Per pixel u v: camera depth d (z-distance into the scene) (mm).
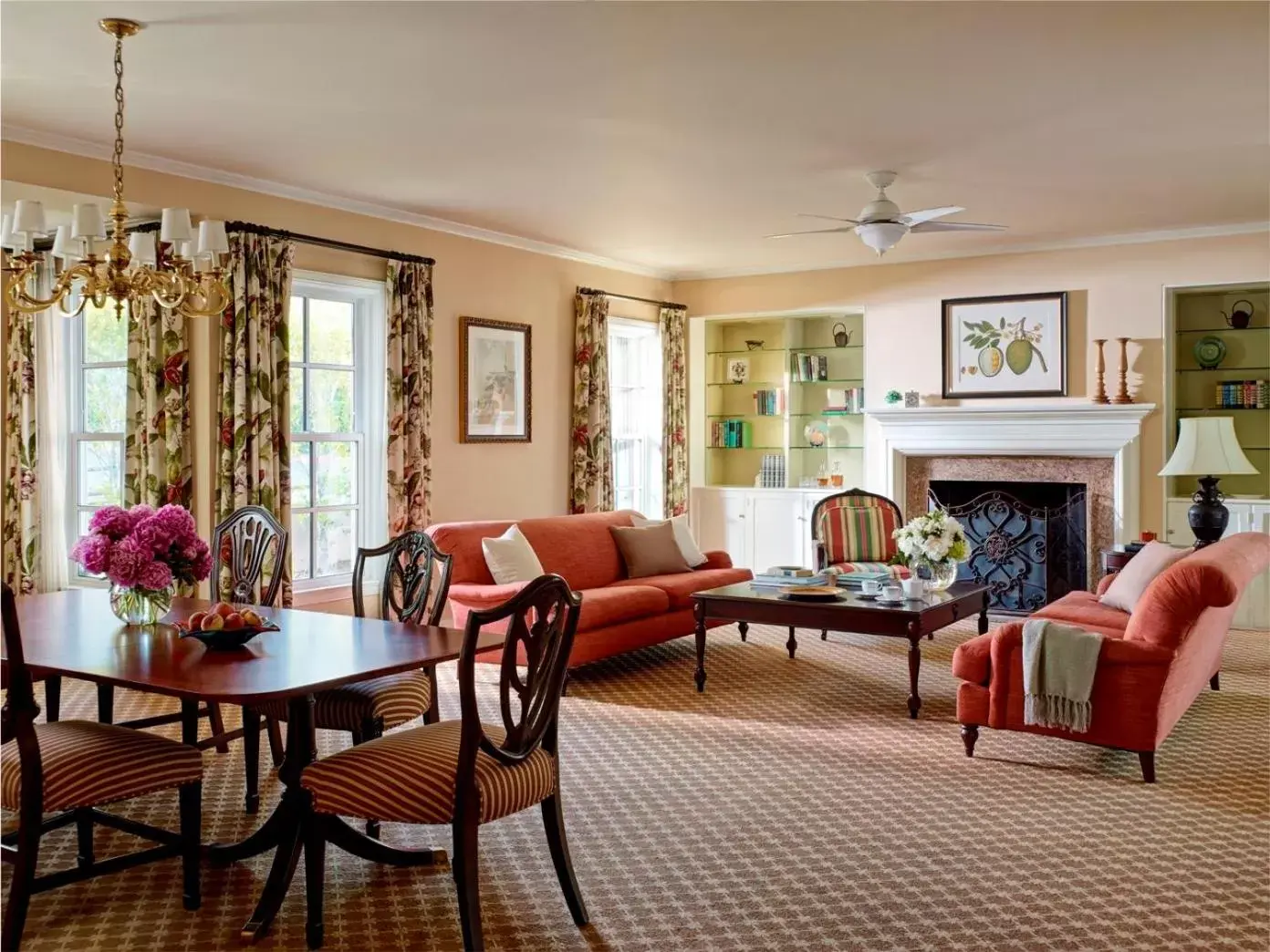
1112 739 4223
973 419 8234
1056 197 6586
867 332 8805
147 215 5773
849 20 3768
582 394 8430
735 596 5629
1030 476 8203
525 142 5320
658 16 3727
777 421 9609
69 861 3430
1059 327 8047
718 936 2883
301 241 6242
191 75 4332
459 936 2900
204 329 5887
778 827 3699
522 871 3324
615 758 4523
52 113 4824
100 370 6574
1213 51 4086
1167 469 6906
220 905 3100
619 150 5473
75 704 5395
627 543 6941
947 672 6199
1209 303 7949
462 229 7367
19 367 6441
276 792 4043
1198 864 3367
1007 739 4816
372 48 4039
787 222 7273
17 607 4066
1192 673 4688
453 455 7391
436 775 2768
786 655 6719
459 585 5922
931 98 4645
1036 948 2799
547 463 8242
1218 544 4773
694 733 4910
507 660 2807
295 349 6555
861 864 3369
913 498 8703
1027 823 3746
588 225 7398
